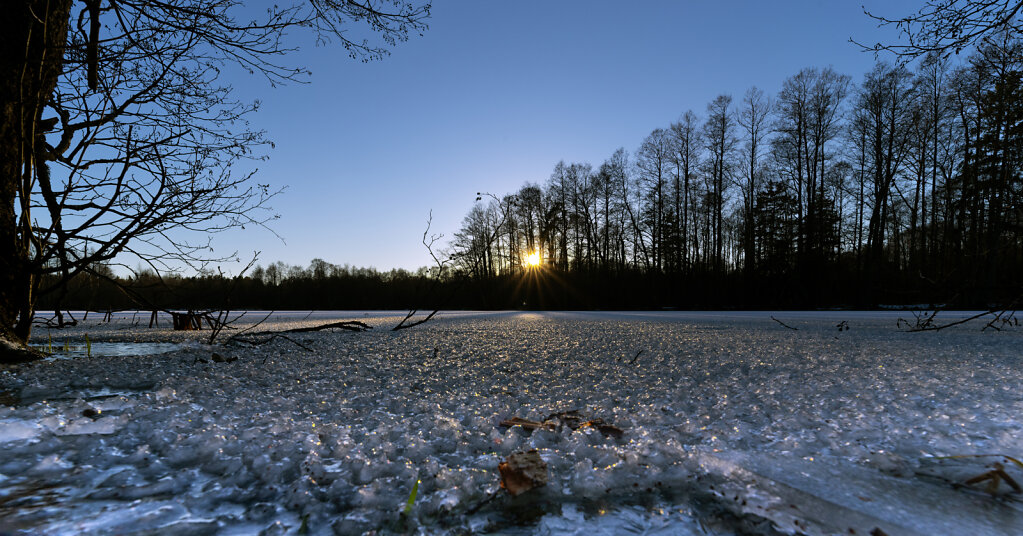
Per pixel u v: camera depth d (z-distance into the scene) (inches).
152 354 193.8
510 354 191.6
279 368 148.6
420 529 43.0
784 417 82.4
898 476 56.3
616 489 52.6
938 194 1015.0
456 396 105.7
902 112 1058.7
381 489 49.9
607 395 105.0
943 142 999.6
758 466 59.3
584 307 1441.9
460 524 44.3
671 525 44.1
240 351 201.5
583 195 1583.4
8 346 153.9
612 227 1590.8
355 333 317.1
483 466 59.6
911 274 1084.5
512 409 92.4
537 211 1567.4
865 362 154.7
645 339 261.0
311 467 56.1
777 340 247.0
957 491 51.5
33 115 160.2
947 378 119.7
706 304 1312.7
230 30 179.0
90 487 51.8
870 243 1073.5
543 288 1517.0
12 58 161.3
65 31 176.9
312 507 46.7
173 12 174.7
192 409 87.5
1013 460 58.2
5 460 58.7
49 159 173.3
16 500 47.9
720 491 51.9
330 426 74.1
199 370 140.6
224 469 57.5
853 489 52.5
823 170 1195.9
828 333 300.0
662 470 56.9
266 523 44.1
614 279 1519.4
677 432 75.4
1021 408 86.4
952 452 64.2
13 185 167.2
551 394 109.2
